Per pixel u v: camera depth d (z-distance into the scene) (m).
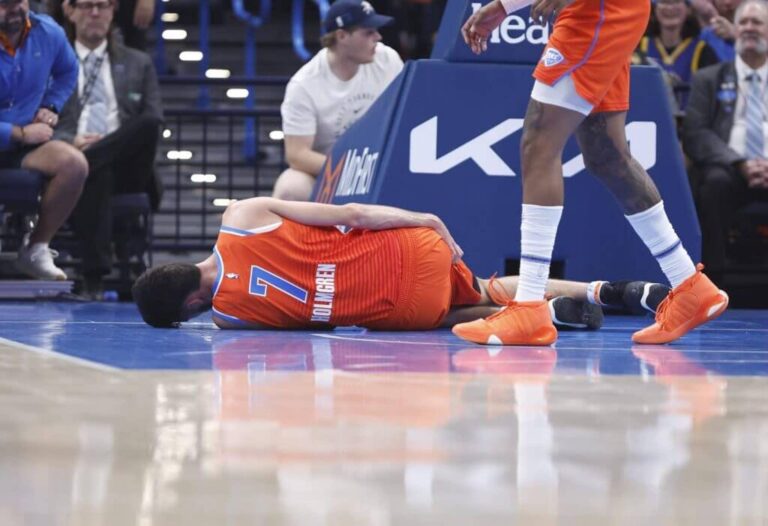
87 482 3.03
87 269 16.33
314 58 15.32
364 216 9.49
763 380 5.64
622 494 2.94
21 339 8.18
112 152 16.09
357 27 14.76
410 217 9.59
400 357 6.85
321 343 8.00
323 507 2.75
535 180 7.88
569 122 7.79
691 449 3.61
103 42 17.03
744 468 3.30
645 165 11.91
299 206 9.52
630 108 11.88
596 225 11.77
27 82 15.16
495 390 5.12
